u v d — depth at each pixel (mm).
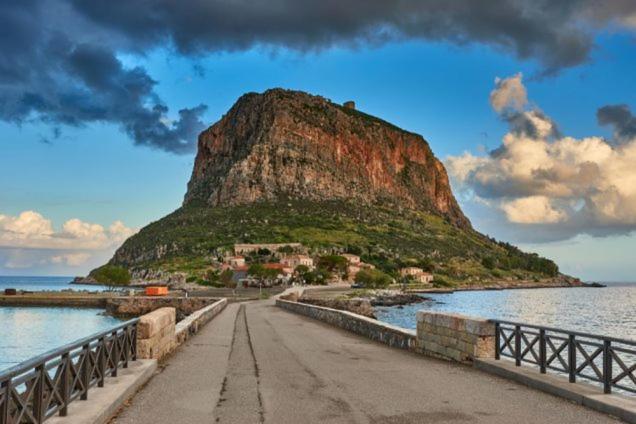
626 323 76250
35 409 6926
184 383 11844
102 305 99562
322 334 24250
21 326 64188
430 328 16453
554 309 109188
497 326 14000
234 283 154125
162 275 198250
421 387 11453
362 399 10305
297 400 10227
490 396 10539
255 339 21906
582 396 9836
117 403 9328
